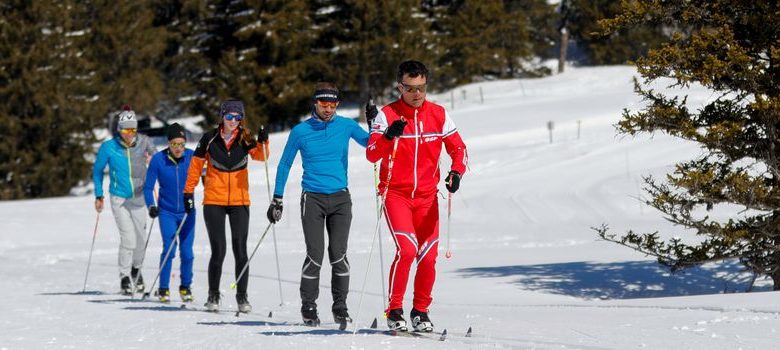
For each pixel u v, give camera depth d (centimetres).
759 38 3331
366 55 14375
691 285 3719
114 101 14538
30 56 13062
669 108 3319
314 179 2130
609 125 11544
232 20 14712
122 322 2378
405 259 1948
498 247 5719
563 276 3928
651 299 2711
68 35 13925
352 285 3722
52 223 7762
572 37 19050
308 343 1862
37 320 2477
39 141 13188
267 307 2883
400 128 1877
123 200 3266
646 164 9400
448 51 16300
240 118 2473
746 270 3581
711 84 3331
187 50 15775
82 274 4456
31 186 13262
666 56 3328
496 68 17638
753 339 1841
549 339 1922
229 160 2503
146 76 14762
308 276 2178
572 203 8162
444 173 9631
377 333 2025
